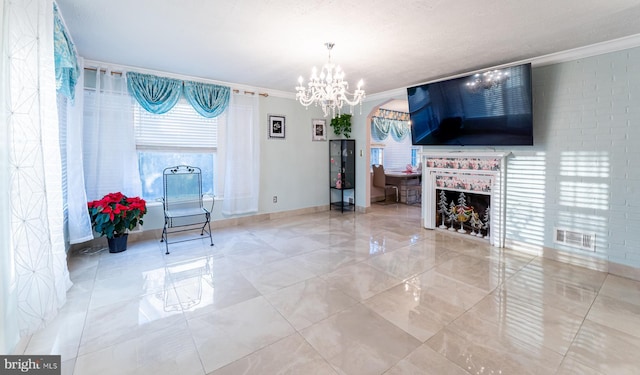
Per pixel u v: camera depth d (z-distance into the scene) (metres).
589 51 2.85
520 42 2.78
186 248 3.59
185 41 2.80
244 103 4.60
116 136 3.55
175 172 4.14
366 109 5.49
